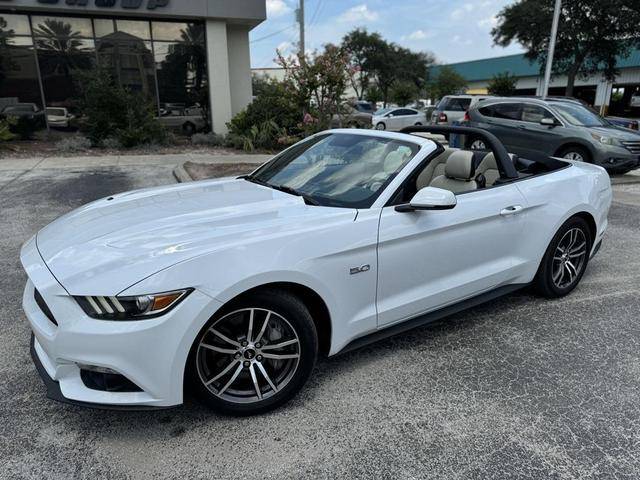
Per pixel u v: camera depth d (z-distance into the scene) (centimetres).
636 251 585
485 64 5069
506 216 365
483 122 1196
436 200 293
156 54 1636
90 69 1545
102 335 225
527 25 2644
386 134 373
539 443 254
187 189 367
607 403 288
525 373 319
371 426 265
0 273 475
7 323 375
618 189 1001
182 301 233
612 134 1033
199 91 1714
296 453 245
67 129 1600
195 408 280
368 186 322
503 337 367
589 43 2592
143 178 1005
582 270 446
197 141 1603
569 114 1091
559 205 401
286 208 302
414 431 262
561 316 403
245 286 246
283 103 1336
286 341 269
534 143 1100
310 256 267
